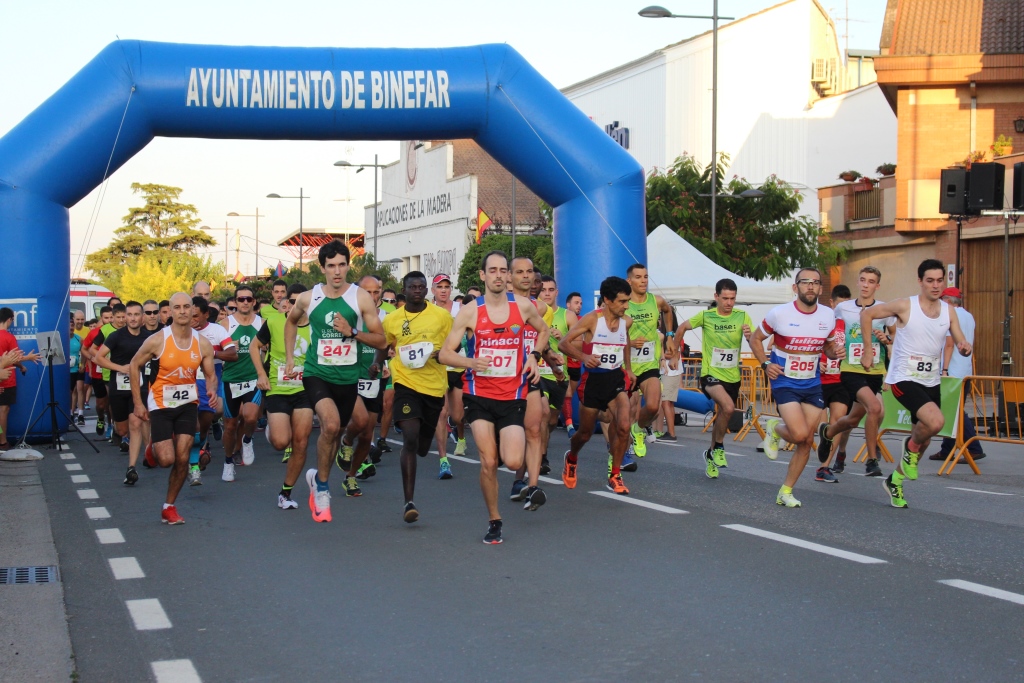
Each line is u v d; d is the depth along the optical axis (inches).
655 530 285.9
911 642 180.2
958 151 981.2
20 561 263.0
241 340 416.5
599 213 587.5
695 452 499.5
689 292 682.8
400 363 302.4
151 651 185.0
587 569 240.2
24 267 553.6
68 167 555.2
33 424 545.6
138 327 525.3
